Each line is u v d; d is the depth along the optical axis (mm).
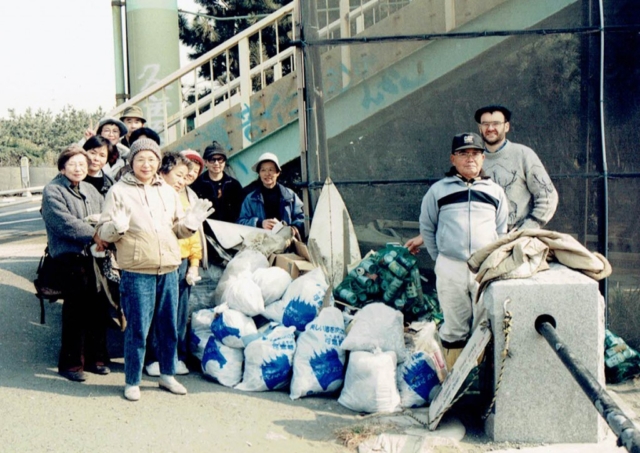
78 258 4438
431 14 5617
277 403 4309
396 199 5680
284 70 15266
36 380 4449
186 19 15281
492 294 3760
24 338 5227
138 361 4215
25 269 6805
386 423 3961
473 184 4344
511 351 3742
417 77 5664
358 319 4496
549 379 3740
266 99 6785
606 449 3686
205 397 4348
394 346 4367
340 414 4160
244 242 5566
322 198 5582
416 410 4180
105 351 4852
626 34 5363
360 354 4262
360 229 5684
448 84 5633
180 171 4875
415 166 5680
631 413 4172
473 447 3717
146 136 5531
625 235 5367
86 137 5516
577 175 5418
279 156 6820
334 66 5645
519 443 3762
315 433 3869
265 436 3805
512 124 5562
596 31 5359
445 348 4523
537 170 4840
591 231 5426
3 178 31328
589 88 5418
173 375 4527
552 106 5488
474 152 4277
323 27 5656
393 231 5688
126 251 4090
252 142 6852
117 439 3666
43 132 54438
